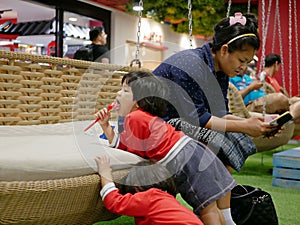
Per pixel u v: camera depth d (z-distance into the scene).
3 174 1.13
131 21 8.38
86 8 7.36
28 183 1.16
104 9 7.80
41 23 7.25
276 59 4.85
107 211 1.45
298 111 3.45
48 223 1.23
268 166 4.14
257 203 1.84
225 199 1.63
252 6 7.90
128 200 1.36
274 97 3.83
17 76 2.08
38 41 7.43
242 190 1.97
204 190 1.53
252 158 4.79
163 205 1.37
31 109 2.15
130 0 7.04
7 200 1.12
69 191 1.24
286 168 3.09
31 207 1.17
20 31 7.32
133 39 8.45
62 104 2.32
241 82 4.42
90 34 3.94
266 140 3.44
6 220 1.14
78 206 1.30
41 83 2.20
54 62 2.21
